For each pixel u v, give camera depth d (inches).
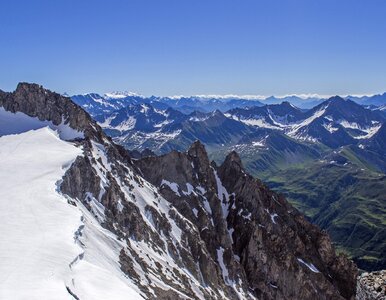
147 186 6560.0
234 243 7288.4
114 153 6574.8
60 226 2891.2
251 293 6446.9
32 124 6889.8
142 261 3865.7
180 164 7859.3
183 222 6289.4
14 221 2903.5
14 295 1867.6
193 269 5492.1
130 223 4825.3
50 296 1887.3
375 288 1157.1
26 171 4200.3
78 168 4525.1
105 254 3134.8
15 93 7509.8
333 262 7800.2
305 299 6471.5
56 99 7244.1
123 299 2086.6
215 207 7618.1
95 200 4510.3
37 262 2240.4
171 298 3491.6
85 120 6619.1
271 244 7037.4
